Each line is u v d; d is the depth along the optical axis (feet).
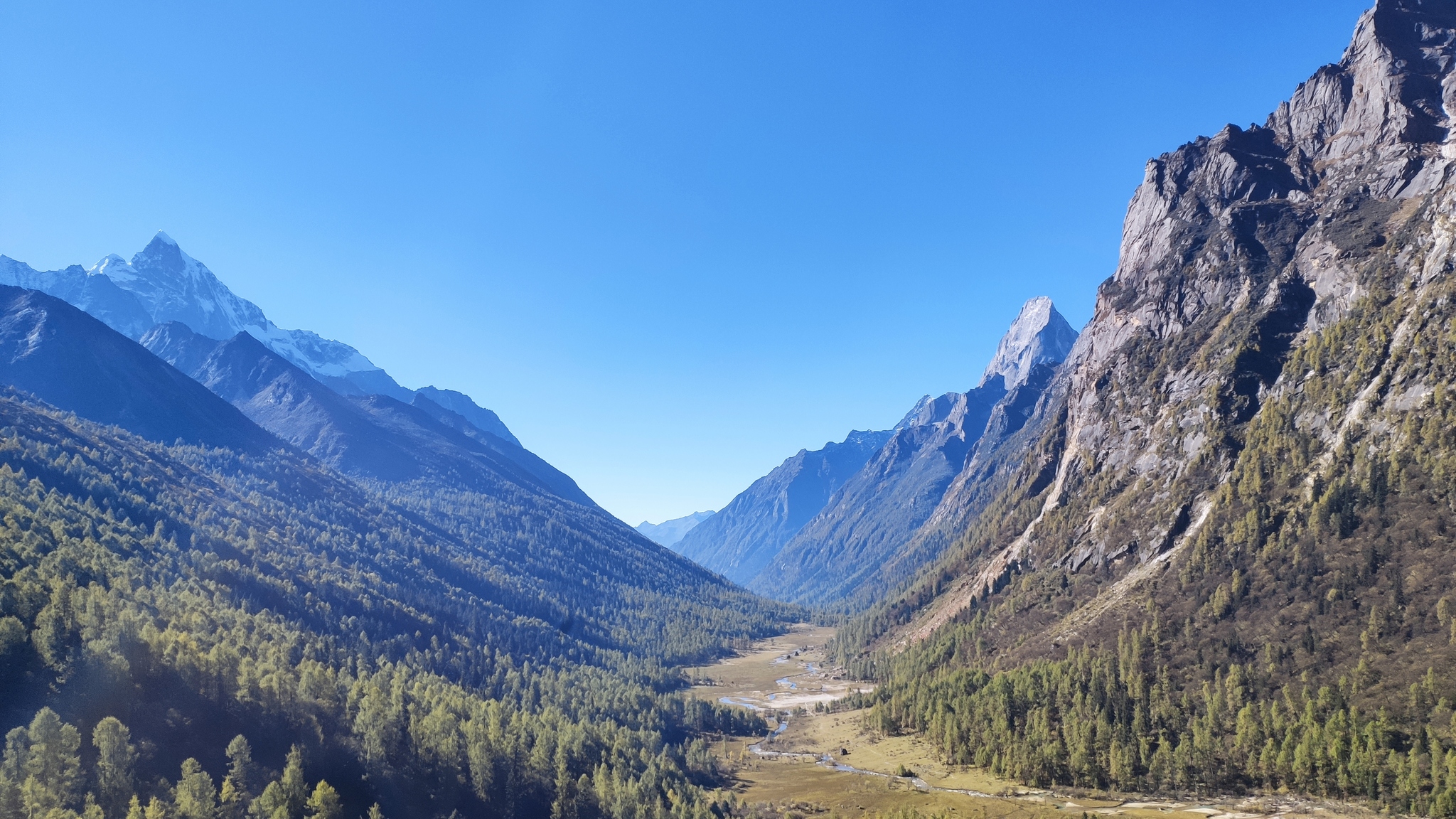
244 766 460.55
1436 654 482.69
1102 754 551.18
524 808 558.97
